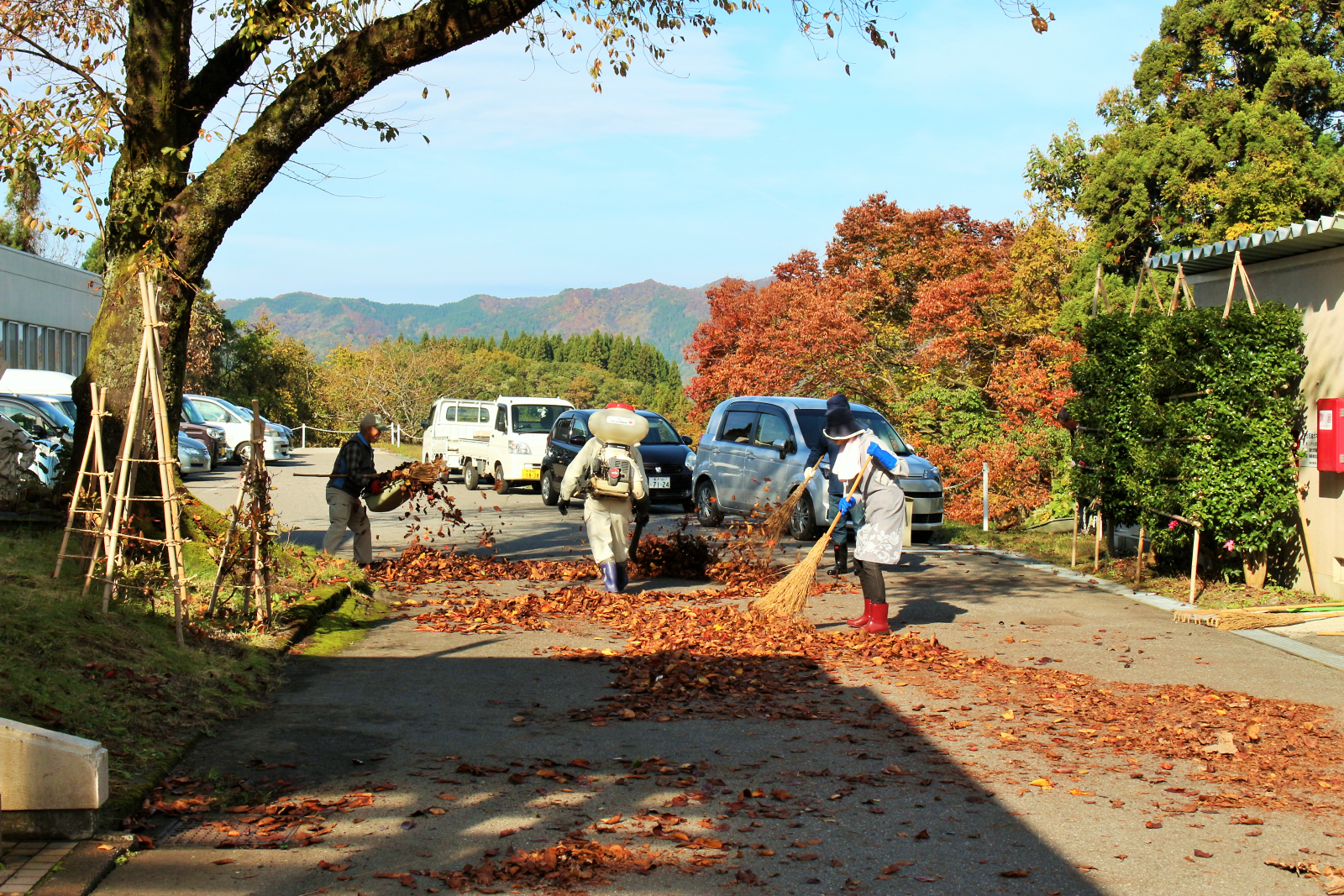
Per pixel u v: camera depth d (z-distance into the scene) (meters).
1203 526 10.12
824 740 5.71
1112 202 30.86
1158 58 31.98
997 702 6.52
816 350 25.03
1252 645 8.31
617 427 10.51
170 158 8.76
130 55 8.67
